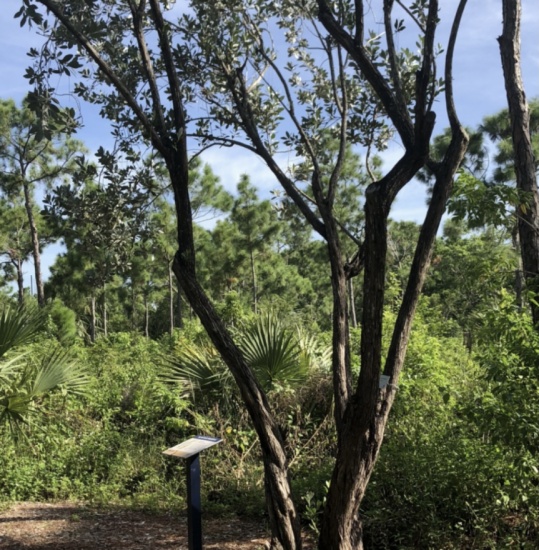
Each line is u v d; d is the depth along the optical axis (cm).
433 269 2328
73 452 800
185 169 467
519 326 442
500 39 606
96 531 606
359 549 432
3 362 683
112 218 495
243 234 2914
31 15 420
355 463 415
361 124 588
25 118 2250
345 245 2348
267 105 571
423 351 711
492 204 447
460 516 526
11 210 2534
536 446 430
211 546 569
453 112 421
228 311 1573
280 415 786
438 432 601
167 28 495
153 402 859
